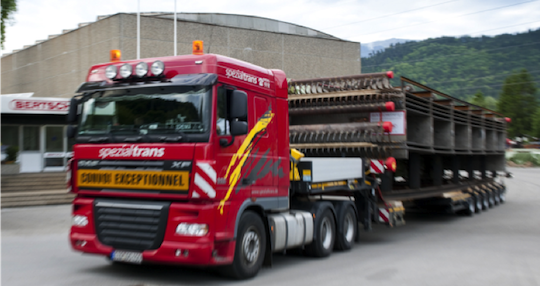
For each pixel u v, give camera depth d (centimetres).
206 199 579
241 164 632
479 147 1667
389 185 1069
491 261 826
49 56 3019
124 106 634
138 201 608
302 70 3259
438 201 1412
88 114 659
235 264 628
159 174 591
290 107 1088
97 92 657
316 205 834
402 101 972
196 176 569
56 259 784
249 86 665
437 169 1416
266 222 698
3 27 2056
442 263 803
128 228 605
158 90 615
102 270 702
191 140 580
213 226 579
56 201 1616
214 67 601
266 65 3102
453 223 1416
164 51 2673
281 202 730
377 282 658
